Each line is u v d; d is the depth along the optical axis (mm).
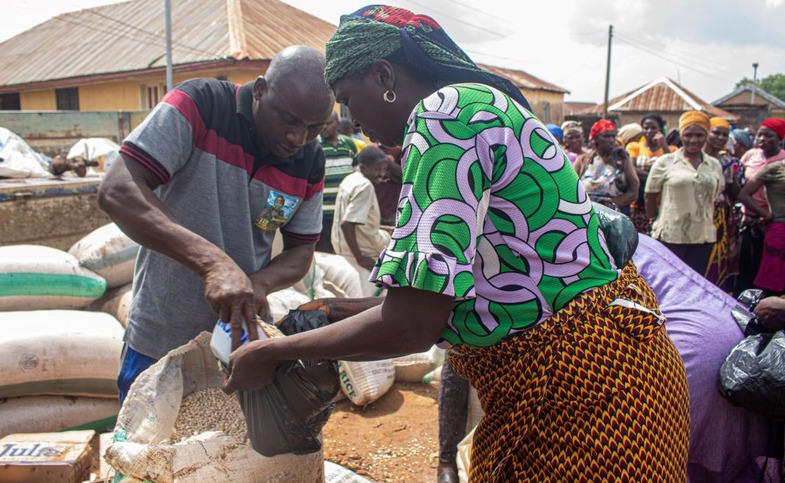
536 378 1380
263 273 2174
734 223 6324
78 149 8047
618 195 5688
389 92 1445
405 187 1319
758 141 6664
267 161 2123
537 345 1377
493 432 1515
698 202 5371
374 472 3201
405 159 1340
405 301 1284
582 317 1374
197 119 1999
